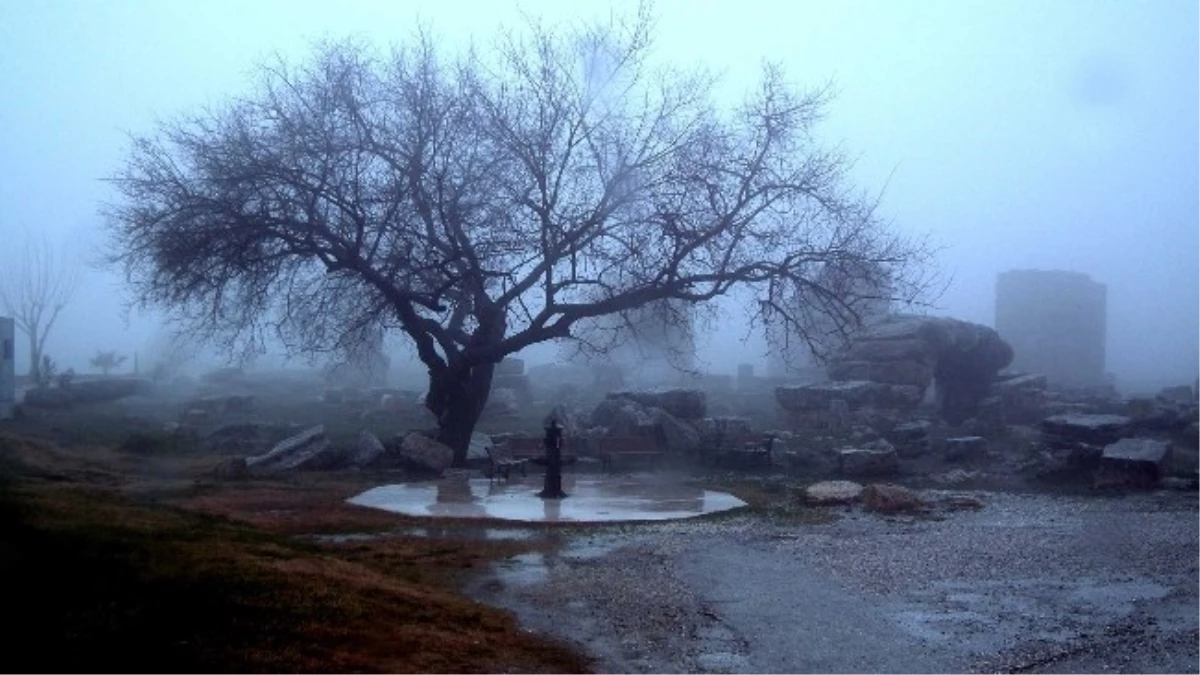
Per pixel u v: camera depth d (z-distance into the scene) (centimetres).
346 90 2556
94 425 3375
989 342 3897
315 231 2505
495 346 2570
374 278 2503
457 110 2572
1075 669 916
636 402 3161
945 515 1908
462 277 2505
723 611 1118
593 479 2478
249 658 804
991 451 2909
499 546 1487
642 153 2584
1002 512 1958
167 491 1934
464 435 2658
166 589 917
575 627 1039
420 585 1160
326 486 2183
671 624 1059
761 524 1767
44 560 949
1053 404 3834
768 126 2616
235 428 3183
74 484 1884
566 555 1431
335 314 2812
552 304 2575
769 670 910
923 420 3394
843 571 1344
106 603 876
